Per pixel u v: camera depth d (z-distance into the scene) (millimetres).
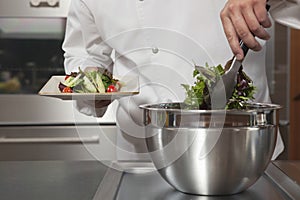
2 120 1995
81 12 1340
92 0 1295
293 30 2041
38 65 2018
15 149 1968
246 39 874
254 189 827
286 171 933
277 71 2025
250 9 896
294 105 2082
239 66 814
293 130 2094
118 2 1279
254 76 1295
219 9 1251
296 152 2098
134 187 839
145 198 784
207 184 773
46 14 1962
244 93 828
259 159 767
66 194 806
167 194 802
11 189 836
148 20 1272
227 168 754
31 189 834
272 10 1224
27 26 1998
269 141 774
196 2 1256
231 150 744
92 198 781
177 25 1266
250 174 772
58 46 2014
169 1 1263
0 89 2012
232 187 778
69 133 1973
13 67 2012
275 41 2010
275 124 788
